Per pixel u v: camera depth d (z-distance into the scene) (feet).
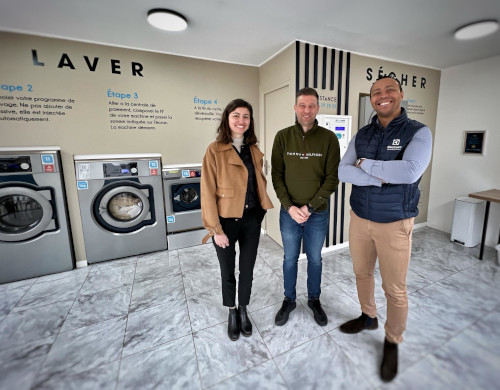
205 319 6.05
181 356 4.97
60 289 7.37
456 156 10.90
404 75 10.27
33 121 7.88
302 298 6.82
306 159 5.32
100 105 8.62
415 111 10.82
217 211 4.85
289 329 5.64
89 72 8.34
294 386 4.30
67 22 6.99
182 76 9.64
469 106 10.32
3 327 5.81
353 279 7.70
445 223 11.60
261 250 10.05
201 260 9.20
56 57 7.89
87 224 8.63
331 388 4.25
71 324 5.91
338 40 8.18
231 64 10.33
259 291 7.18
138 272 8.36
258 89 10.98
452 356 4.83
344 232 10.16
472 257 8.99
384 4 6.11
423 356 4.84
